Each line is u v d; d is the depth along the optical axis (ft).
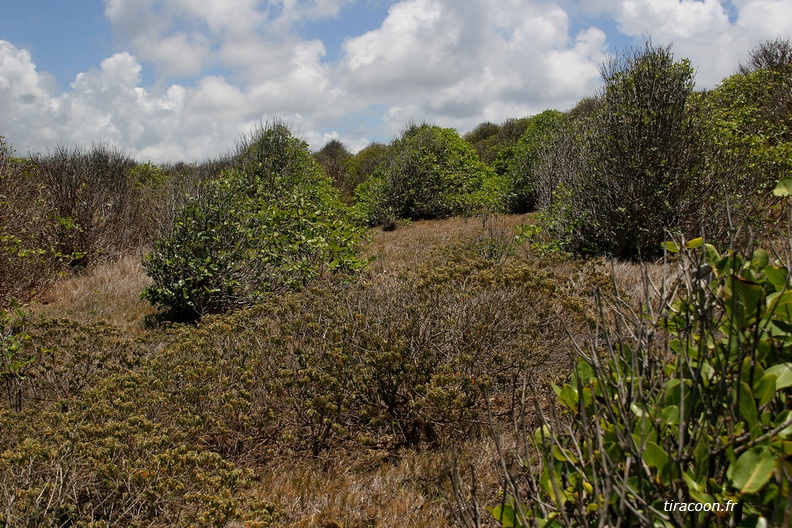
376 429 13.20
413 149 65.05
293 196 29.19
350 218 45.21
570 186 33.09
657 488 4.34
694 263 5.88
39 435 11.32
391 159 67.41
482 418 12.75
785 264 5.46
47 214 28.66
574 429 5.75
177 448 10.28
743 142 27.84
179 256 23.93
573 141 39.04
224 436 12.22
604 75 30.07
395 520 10.11
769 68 47.62
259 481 11.62
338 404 12.81
